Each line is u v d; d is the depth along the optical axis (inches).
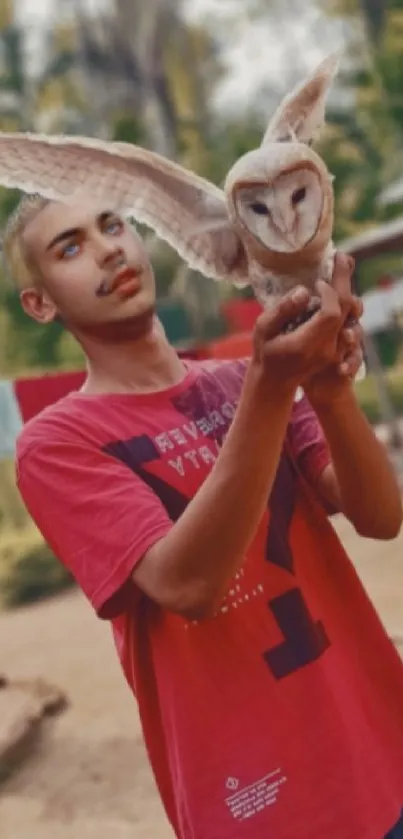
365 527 78.7
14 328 725.3
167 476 75.8
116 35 812.6
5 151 65.9
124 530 70.6
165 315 440.8
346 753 73.5
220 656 74.2
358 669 78.7
